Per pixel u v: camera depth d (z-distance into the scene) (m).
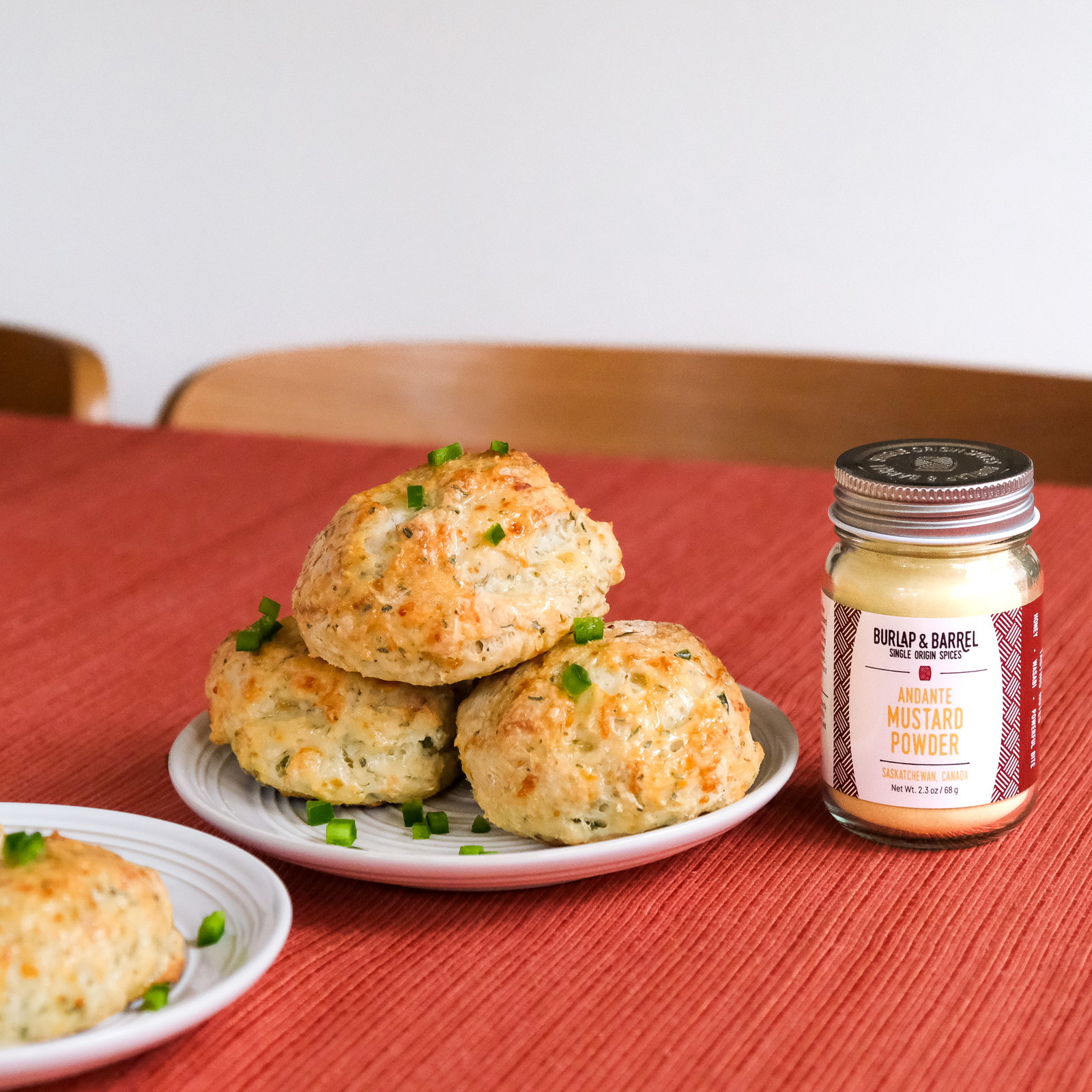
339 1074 0.56
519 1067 0.56
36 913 0.56
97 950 0.56
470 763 0.64
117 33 1.84
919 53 1.67
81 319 1.99
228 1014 0.58
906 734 0.63
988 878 0.63
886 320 1.79
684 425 1.20
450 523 0.65
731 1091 0.55
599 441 1.21
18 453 1.05
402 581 0.64
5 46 1.87
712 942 0.61
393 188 1.86
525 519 0.65
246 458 1.03
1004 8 1.63
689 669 0.64
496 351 1.22
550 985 0.59
